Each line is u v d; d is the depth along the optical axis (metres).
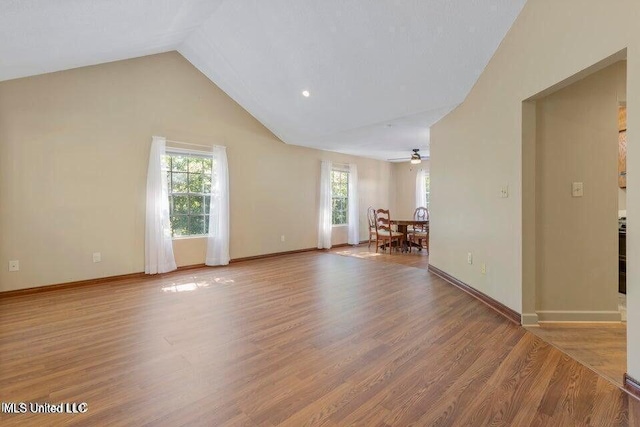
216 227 5.33
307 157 6.90
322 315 3.02
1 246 3.55
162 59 4.73
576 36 2.13
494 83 3.13
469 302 3.40
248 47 4.10
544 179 2.79
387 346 2.37
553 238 2.82
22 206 3.67
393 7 2.89
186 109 5.00
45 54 3.19
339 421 1.56
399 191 9.09
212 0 3.46
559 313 2.84
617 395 1.76
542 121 2.77
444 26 2.92
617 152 2.81
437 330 2.67
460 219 3.95
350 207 7.85
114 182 4.31
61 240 3.93
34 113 3.72
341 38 3.40
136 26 3.36
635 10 1.74
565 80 2.26
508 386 1.85
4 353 2.26
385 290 3.88
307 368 2.06
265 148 6.12
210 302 3.42
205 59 4.77
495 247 3.19
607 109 2.79
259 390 1.82
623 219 3.72
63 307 3.25
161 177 4.67
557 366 2.07
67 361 2.14
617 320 2.83
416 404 1.69
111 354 2.25
